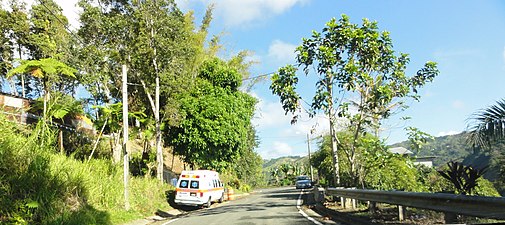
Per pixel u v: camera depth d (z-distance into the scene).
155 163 24.23
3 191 9.72
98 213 12.80
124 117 16.17
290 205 19.89
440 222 9.20
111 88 23.39
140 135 26.11
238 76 28.19
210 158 25.23
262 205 20.84
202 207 23.23
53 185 11.60
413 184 18.92
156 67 21.55
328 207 15.30
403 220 9.79
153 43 20.67
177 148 25.92
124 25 20.22
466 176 10.40
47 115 15.88
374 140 16.03
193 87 25.09
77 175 13.13
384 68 15.93
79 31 20.70
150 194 19.73
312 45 15.83
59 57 20.00
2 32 26.27
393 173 19.02
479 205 6.21
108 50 20.55
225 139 24.84
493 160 9.37
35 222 10.06
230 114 25.97
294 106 15.91
